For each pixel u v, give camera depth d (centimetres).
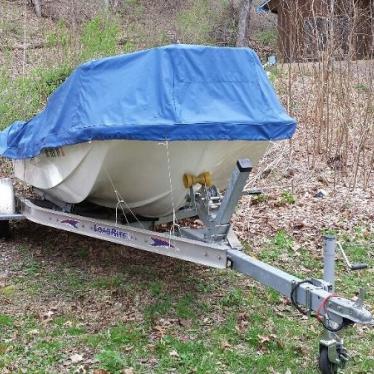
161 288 548
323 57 1045
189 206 542
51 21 2064
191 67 465
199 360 417
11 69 1368
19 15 2100
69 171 556
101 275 582
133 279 573
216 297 532
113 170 504
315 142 1034
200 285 555
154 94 456
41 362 413
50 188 618
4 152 682
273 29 2398
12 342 441
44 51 1509
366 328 474
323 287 380
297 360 423
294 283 388
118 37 1597
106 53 1277
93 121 482
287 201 840
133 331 461
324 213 798
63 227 595
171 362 414
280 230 727
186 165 496
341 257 638
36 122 603
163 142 453
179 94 456
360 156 1007
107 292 539
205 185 507
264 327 473
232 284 561
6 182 684
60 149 550
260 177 948
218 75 475
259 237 704
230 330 467
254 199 843
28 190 748
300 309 386
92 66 499
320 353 383
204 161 500
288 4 1371
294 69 1299
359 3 1409
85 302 520
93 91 496
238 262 442
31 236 708
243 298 529
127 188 529
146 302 520
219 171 530
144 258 630
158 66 461
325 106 1085
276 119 484
